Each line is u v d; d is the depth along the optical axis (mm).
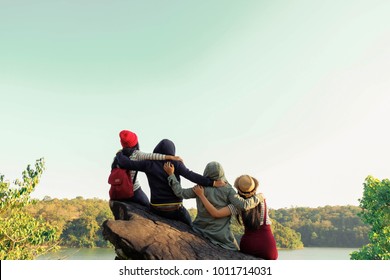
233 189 5523
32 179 17641
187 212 6051
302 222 164375
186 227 5688
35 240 17516
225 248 5367
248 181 5352
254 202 5352
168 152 5945
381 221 31219
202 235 5527
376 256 29406
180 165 5770
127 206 5848
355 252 31094
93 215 125812
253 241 5348
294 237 145625
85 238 114750
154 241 4902
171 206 5781
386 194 31219
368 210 33562
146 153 5914
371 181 33531
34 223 17969
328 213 170875
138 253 4742
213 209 5398
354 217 159625
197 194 5520
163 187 5809
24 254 17000
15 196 17156
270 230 5445
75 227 117062
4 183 17250
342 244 152000
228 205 5445
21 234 17016
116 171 6078
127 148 6117
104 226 5086
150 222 5391
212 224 5488
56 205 125188
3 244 17219
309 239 155375
